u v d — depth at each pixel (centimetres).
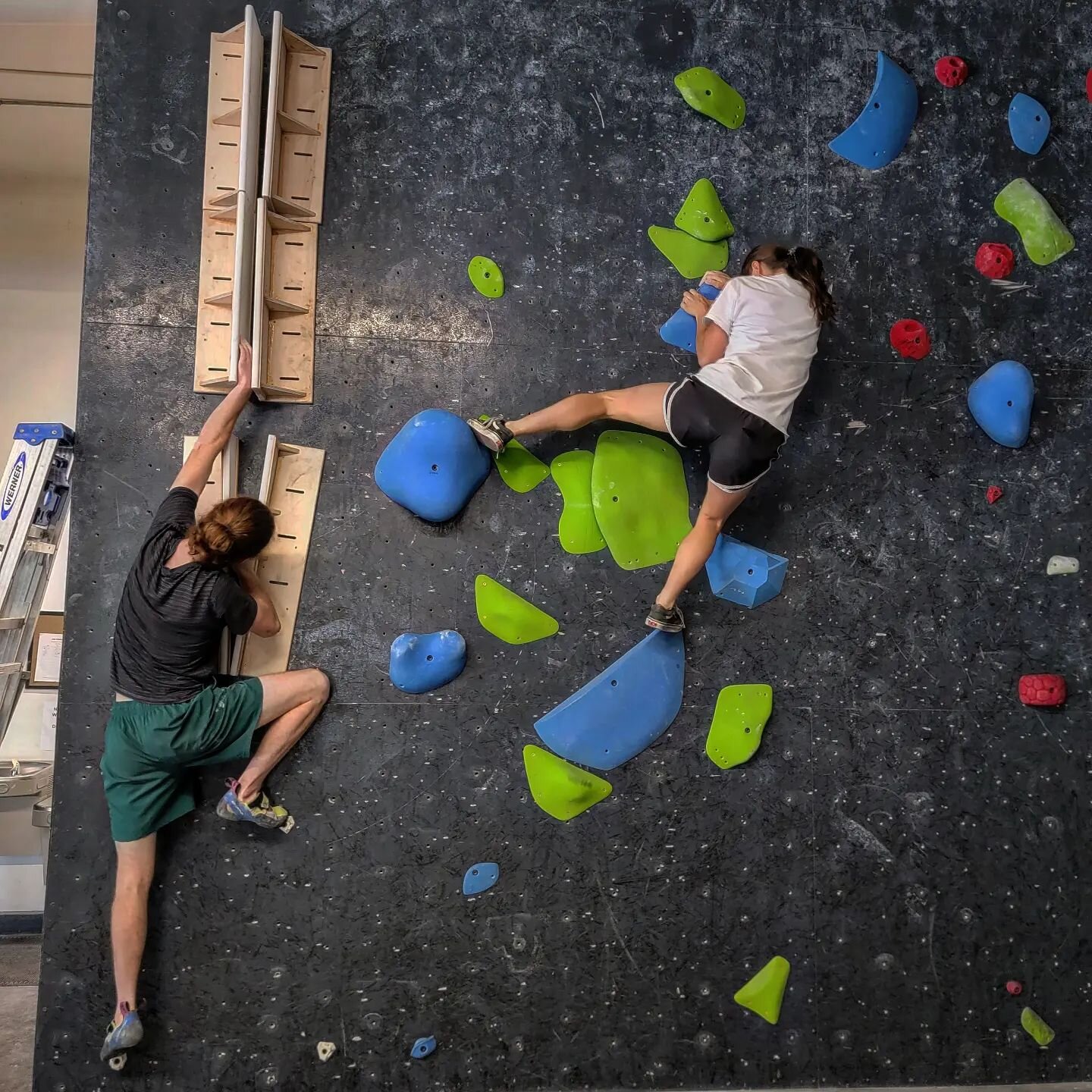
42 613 408
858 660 282
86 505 259
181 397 264
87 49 385
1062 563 292
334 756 261
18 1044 290
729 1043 267
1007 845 282
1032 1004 277
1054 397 297
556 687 270
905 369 291
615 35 287
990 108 301
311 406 268
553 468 275
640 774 271
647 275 283
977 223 298
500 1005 261
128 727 236
